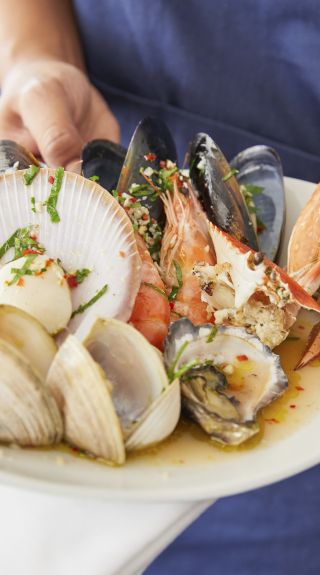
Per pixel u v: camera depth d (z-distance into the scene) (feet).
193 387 1.26
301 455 1.18
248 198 1.72
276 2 1.90
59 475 1.10
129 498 1.07
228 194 1.58
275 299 1.38
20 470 1.09
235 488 1.11
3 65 2.11
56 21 2.17
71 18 2.23
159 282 1.41
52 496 1.12
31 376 1.10
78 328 1.27
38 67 2.01
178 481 1.12
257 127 2.12
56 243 1.34
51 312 1.26
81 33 2.24
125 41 2.15
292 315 1.42
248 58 2.02
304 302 1.37
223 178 1.60
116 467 1.14
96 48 2.22
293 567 2.01
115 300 1.28
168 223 1.56
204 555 2.02
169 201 1.58
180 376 1.23
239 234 1.55
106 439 1.12
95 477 1.11
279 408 1.30
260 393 1.30
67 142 1.80
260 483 1.12
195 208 1.57
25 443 1.14
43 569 1.07
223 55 2.04
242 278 1.40
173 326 1.32
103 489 1.08
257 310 1.41
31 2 2.14
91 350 1.19
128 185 1.60
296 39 1.93
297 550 2.01
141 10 2.07
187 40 2.06
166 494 1.08
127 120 2.31
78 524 1.10
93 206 1.34
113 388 1.19
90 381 1.11
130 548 1.08
